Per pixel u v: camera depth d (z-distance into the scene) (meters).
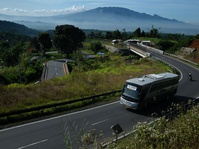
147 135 7.72
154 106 27.30
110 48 121.75
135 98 24.72
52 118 22.19
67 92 30.09
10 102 24.81
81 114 23.67
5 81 65.94
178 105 13.05
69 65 93.81
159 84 27.00
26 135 18.19
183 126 8.41
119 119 22.67
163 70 51.06
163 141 7.43
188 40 94.50
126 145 8.10
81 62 93.50
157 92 26.92
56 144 16.77
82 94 30.11
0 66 106.31
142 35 164.12
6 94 26.62
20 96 26.66
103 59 94.69
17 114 21.91
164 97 28.75
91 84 35.72
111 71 53.62
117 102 28.55
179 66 61.19
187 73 51.31
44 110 23.56
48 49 161.00
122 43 126.19
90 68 77.75
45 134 18.45
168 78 28.39
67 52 134.38
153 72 48.25
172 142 7.46
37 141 17.22
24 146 16.41
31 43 160.25
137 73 46.66
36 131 19.02
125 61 79.06
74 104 26.11
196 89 36.44
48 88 31.03
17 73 75.31
